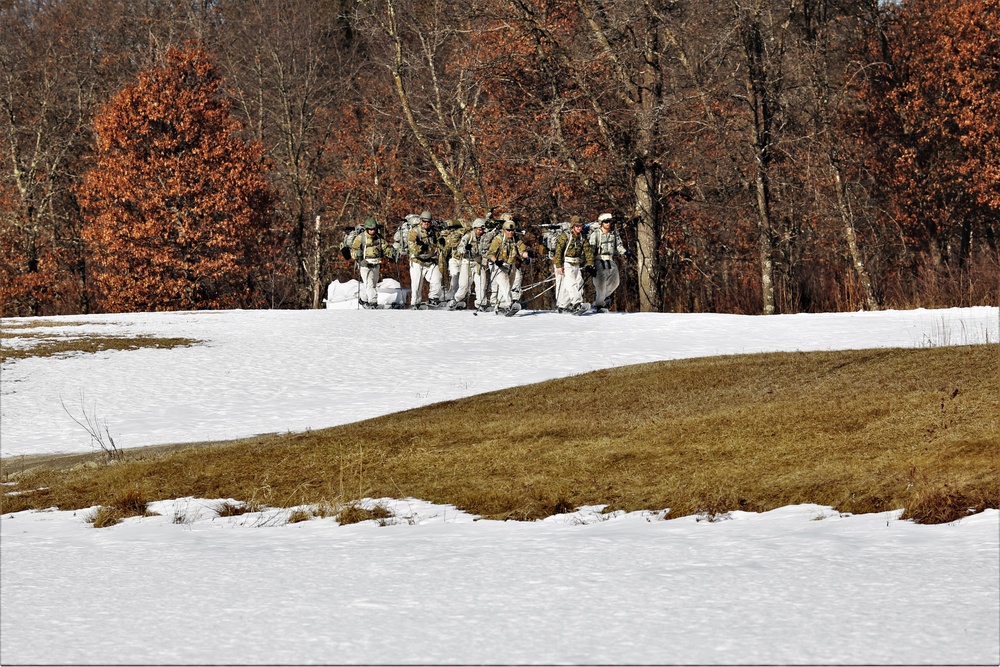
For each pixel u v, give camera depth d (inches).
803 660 609.9
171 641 700.7
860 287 5260.8
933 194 6412.4
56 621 768.9
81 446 2058.3
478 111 5905.5
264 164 6934.1
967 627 664.4
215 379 2738.7
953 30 6397.6
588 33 5118.1
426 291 4997.5
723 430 1637.6
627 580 838.5
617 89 5108.3
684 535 1052.5
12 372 2844.5
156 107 6614.2
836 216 5556.1
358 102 7475.4
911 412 1561.3
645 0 4877.0
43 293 7426.2
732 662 610.5
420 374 2714.1
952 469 1191.6
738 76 5132.9
